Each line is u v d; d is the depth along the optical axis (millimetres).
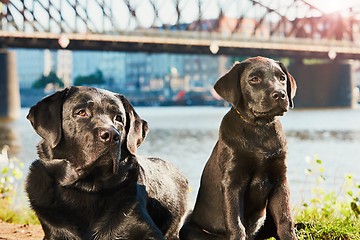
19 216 2477
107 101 1514
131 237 1553
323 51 20391
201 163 5945
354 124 13320
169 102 36312
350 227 1891
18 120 15953
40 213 1545
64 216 1535
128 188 1566
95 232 1537
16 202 2680
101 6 16375
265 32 23672
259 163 1583
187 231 1717
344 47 21109
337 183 3695
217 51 17594
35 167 1571
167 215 1776
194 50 17719
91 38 15578
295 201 2775
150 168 1769
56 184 1541
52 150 1527
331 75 23594
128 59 46531
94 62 49156
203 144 8414
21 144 8461
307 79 23359
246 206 1643
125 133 1556
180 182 1893
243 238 1575
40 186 1548
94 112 1491
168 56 43938
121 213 1544
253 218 1668
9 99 16969
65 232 1531
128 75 46562
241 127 1593
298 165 5461
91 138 1452
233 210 1588
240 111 1594
